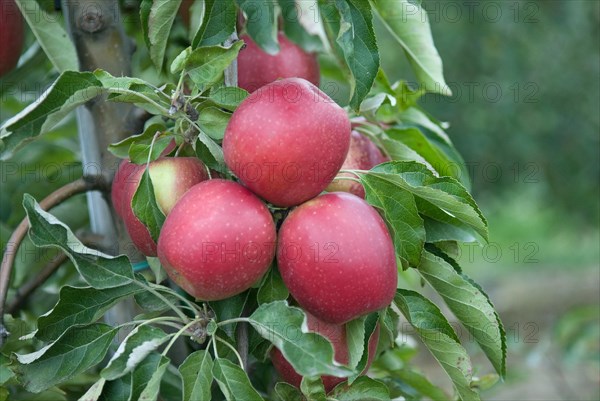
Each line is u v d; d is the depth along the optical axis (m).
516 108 6.76
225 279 1.10
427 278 1.31
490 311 1.28
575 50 6.96
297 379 1.27
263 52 1.45
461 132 6.79
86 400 1.12
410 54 1.51
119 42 1.48
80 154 1.98
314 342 1.03
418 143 1.54
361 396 1.24
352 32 1.22
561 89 6.91
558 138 7.01
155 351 1.13
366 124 1.46
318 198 1.16
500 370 1.34
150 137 1.25
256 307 1.26
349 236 1.12
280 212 1.19
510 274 8.11
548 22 6.92
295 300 1.24
